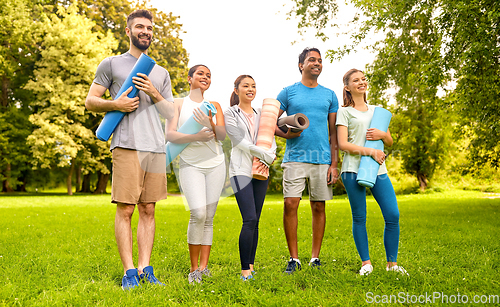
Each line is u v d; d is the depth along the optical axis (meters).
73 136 23.23
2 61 22.58
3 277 3.17
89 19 24.50
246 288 2.81
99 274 3.38
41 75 22.58
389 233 3.36
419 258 3.95
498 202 13.39
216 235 5.89
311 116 3.62
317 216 3.72
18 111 25.47
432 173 25.81
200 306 2.50
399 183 26.61
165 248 4.81
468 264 3.57
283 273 3.33
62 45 22.95
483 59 8.08
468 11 7.51
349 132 3.51
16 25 21.94
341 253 4.24
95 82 3.15
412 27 9.55
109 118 3.02
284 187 3.65
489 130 10.52
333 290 2.83
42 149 22.69
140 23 3.17
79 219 8.59
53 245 5.02
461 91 9.20
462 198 17.28
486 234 5.61
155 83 3.11
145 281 2.97
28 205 14.26
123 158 3.04
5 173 26.17
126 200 3.03
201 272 3.23
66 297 2.64
